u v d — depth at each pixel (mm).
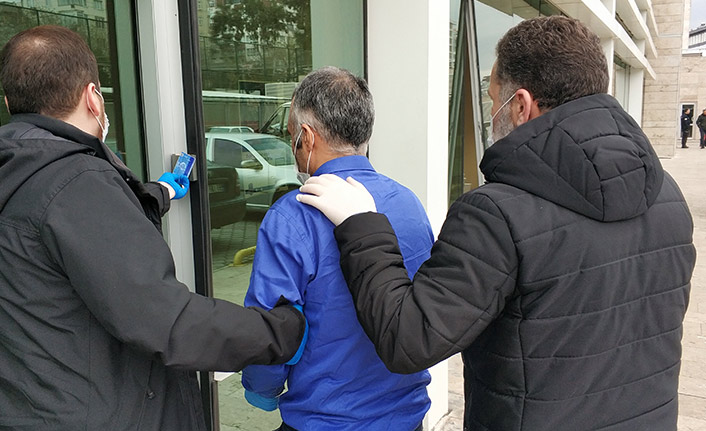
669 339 1278
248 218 2479
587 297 1168
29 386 1171
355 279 1253
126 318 1105
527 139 1189
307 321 1395
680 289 1291
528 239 1132
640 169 1160
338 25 2926
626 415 1238
